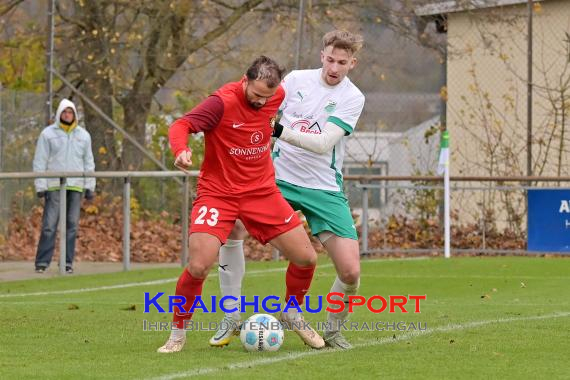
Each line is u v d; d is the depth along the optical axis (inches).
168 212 1910.7
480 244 1707.7
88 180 1450.5
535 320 920.3
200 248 713.6
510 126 1898.4
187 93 1987.0
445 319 932.6
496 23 1947.6
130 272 1425.9
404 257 1637.6
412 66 2132.1
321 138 746.8
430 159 1947.6
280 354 733.9
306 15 1891.0
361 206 1761.8
